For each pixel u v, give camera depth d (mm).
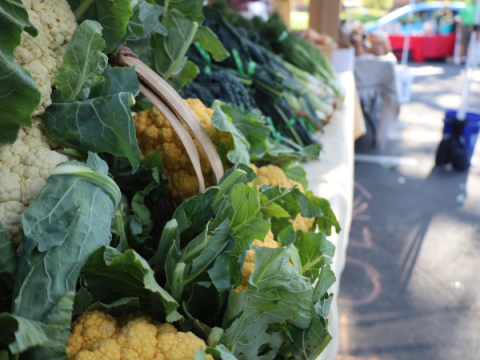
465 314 2438
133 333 679
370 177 4340
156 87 993
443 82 8812
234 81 1763
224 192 931
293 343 826
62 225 696
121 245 840
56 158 790
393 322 2373
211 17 2074
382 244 3150
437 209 3674
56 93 884
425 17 11031
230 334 740
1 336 608
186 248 799
